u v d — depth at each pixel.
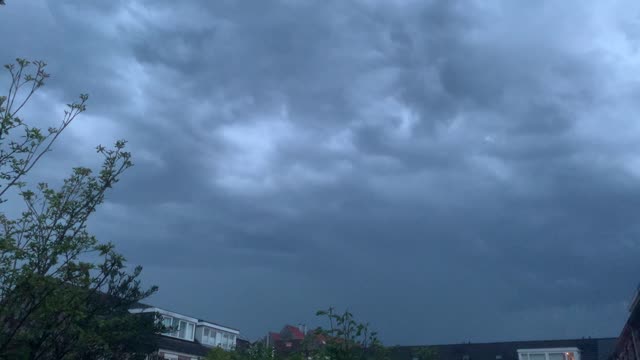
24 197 7.27
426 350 17.42
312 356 13.14
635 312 28.34
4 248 6.55
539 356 57.62
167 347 40.19
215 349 20.72
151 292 15.82
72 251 7.30
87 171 7.81
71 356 8.19
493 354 64.31
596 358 59.06
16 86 7.57
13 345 7.11
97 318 9.49
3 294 6.78
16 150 7.12
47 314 6.97
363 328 11.65
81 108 8.62
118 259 8.07
